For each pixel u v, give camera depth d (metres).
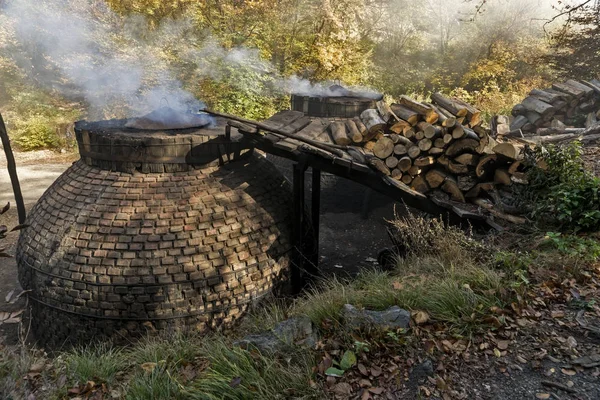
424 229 5.21
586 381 2.95
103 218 4.93
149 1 13.64
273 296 5.34
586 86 9.63
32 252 5.13
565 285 3.85
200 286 4.82
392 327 3.56
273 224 5.48
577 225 4.79
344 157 5.60
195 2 14.16
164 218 4.93
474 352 3.31
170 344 4.26
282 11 15.02
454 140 5.81
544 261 4.22
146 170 5.25
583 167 5.68
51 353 5.07
